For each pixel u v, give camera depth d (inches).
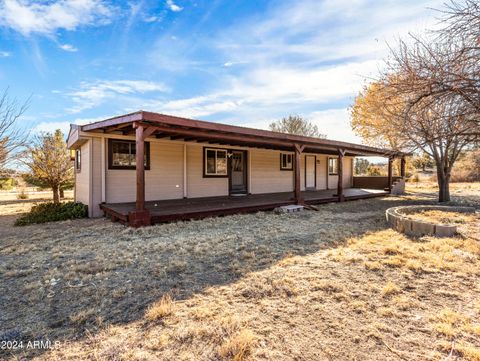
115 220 249.9
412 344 72.2
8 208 407.2
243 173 421.1
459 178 781.3
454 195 481.4
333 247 157.9
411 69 153.5
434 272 119.6
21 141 377.4
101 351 70.8
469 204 361.1
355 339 74.4
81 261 142.3
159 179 328.8
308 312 88.0
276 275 117.0
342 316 85.6
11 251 165.2
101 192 286.7
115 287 109.0
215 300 96.5
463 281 110.6
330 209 321.7
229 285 108.5
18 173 453.1
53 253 158.6
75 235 202.1
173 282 112.8
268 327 79.9
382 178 562.3
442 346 71.2
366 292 101.3
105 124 238.1
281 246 161.8
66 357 68.9
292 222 239.8
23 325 83.7
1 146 355.9
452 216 248.2
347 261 133.9
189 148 354.3
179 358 67.8
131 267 131.3
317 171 546.6
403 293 100.6
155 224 226.8
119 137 295.7
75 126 303.6
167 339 75.2
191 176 357.1
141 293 103.3
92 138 281.0
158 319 84.9
